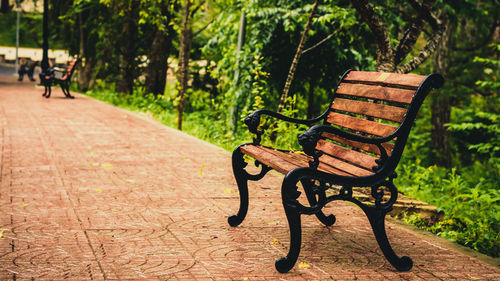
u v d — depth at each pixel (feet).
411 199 18.51
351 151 12.80
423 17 19.79
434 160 51.85
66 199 15.65
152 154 24.26
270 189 18.25
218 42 39.83
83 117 38.09
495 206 16.72
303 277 10.46
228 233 13.09
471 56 53.01
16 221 13.24
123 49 63.77
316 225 14.28
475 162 49.14
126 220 13.79
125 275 10.06
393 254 11.05
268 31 34.42
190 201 16.10
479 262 11.80
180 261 10.98
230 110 33.63
